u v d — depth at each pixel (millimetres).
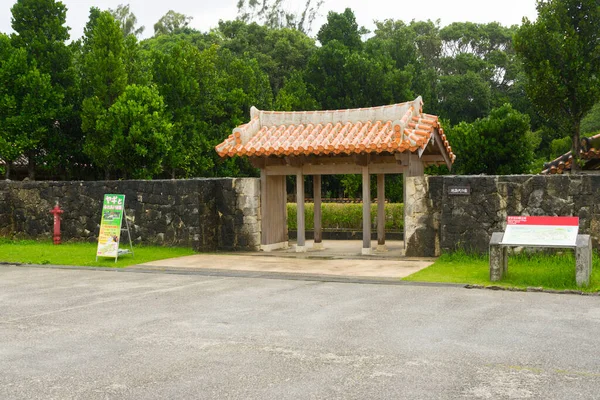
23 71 23922
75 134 26312
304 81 36906
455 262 13156
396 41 45375
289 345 6762
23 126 23688
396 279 11133
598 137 16438
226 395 5184
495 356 6258
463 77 50938
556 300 9133
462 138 21984
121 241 17219
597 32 15531
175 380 5590
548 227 10391
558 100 15680
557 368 5852
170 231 16484
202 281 11414
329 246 17922
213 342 6922
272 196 16656
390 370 5832
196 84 29719
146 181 16844
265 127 16438
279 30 56969
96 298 9727
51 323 7965
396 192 24141
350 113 15688
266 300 9445
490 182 13414
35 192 18719
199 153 29844
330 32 42844
